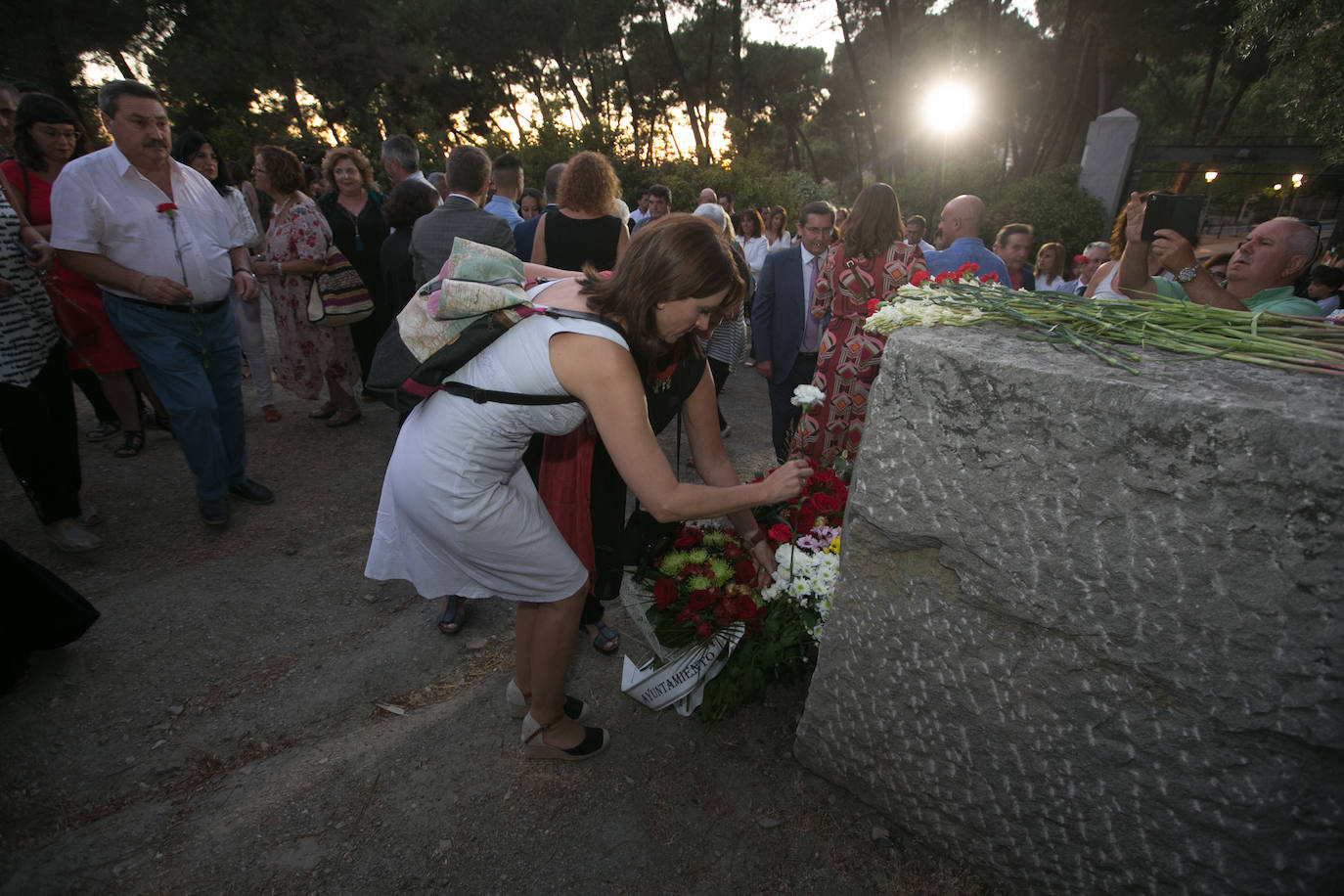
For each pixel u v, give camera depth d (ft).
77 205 9.08
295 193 13.80
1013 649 4.87
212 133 57.31
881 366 4.99
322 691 7.90
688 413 6.26
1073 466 4.22
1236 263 8.32
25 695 7.41
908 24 74.49
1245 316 4.91
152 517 11.40
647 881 5.78
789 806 6.44
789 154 119.34
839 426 10.57
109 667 7.97
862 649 5.70
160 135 9.52
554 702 6.57
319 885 5.68
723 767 6.88
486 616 9.39
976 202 11.79
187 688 7.80
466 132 78.48
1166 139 98.48
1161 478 3.94
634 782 6.73
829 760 6.45
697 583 7.03
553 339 4.95
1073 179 46.73
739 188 49.49
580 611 6.16
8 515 11.25
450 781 6.72
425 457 5.33
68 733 7.04
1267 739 4.06
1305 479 3.53
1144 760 4.55
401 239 12.35
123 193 9.43
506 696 7.70
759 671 7.07
